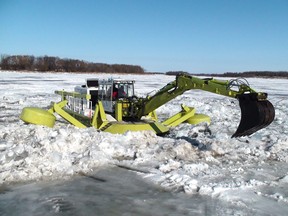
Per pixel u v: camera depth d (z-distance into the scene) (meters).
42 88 35.53
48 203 6.67
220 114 18.89
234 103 25.83
